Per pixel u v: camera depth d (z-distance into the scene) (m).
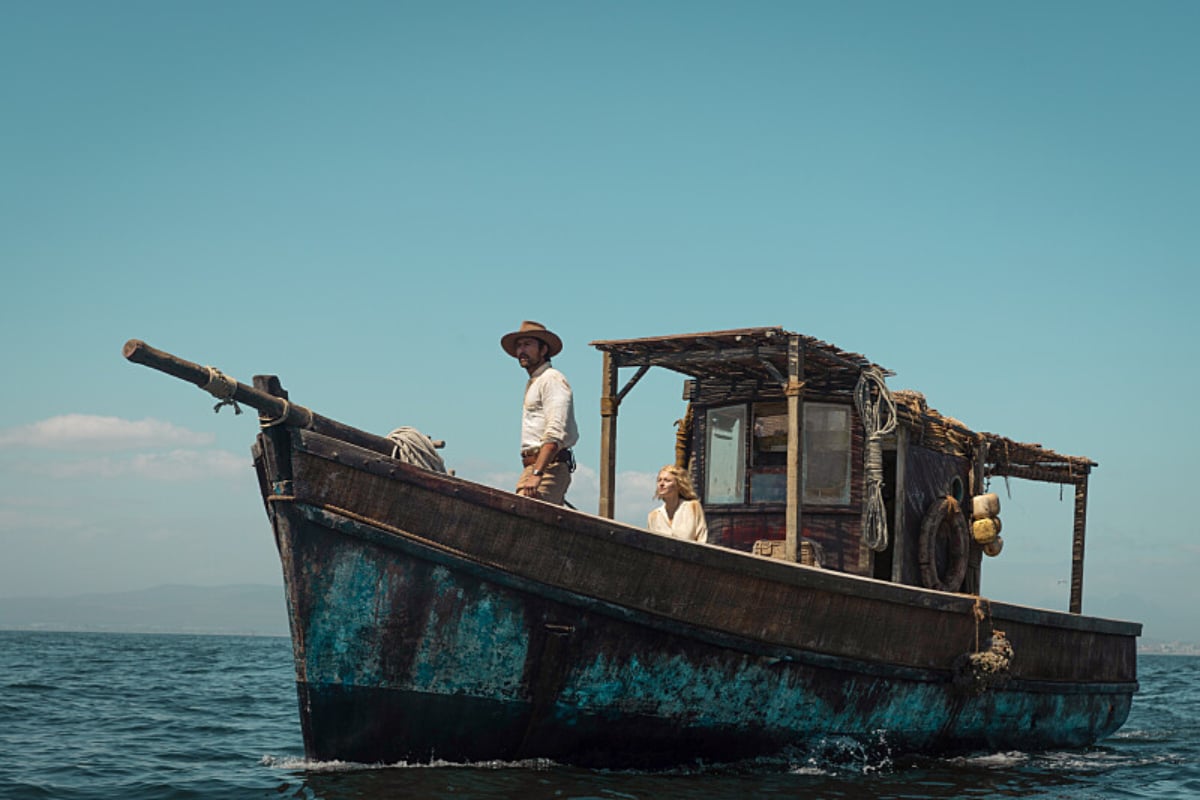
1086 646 11.12
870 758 8.66
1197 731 13.97
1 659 30.39
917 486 10.96
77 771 8.16
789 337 9.48
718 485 10.99
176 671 25.91
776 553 9.84
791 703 7.93
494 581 6.91
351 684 6.88
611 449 10.56
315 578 6.75
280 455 6.74
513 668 7.02
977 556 11.60
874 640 8.31
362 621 6.82
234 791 6.96
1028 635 10.02
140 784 7.53
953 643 9.03
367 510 6.75
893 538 10.83
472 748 7.12
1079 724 11.25
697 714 7.55
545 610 7.02
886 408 10.28
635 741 7.45
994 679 9.12
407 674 6.91
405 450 7.21
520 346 8.23
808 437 10.66
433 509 6.82
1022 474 13.73
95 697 15.72
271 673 27.09
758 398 10.85
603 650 7.16
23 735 10.49
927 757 9.34
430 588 6.87
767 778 7.68
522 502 6.93
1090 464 14.38
